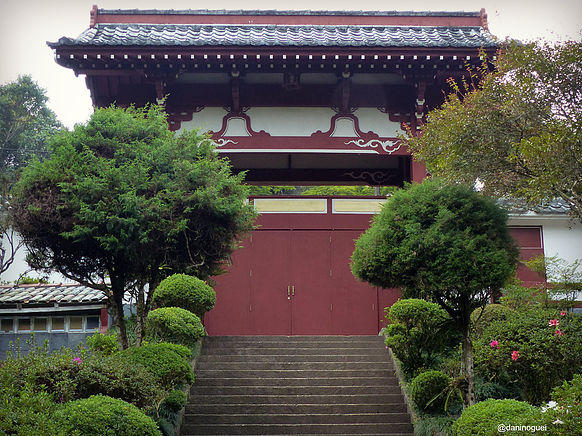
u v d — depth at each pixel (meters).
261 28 20.47
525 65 11.63
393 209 11.90
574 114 11.13
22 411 8.23
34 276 21.19
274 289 18.64
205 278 15.85
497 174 11.71
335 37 19.50
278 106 19.80
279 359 15.35
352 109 19.88
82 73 18.58
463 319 11.83
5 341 16.53
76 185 12.52
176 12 20.80
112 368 10.18
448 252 11.16
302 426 12.91
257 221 18.97
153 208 12.64
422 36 19.77
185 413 13.23
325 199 19.14
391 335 14.48
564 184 10.51
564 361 11.51
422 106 19.28
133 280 14.00
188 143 13.98
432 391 12.59
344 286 18.70
